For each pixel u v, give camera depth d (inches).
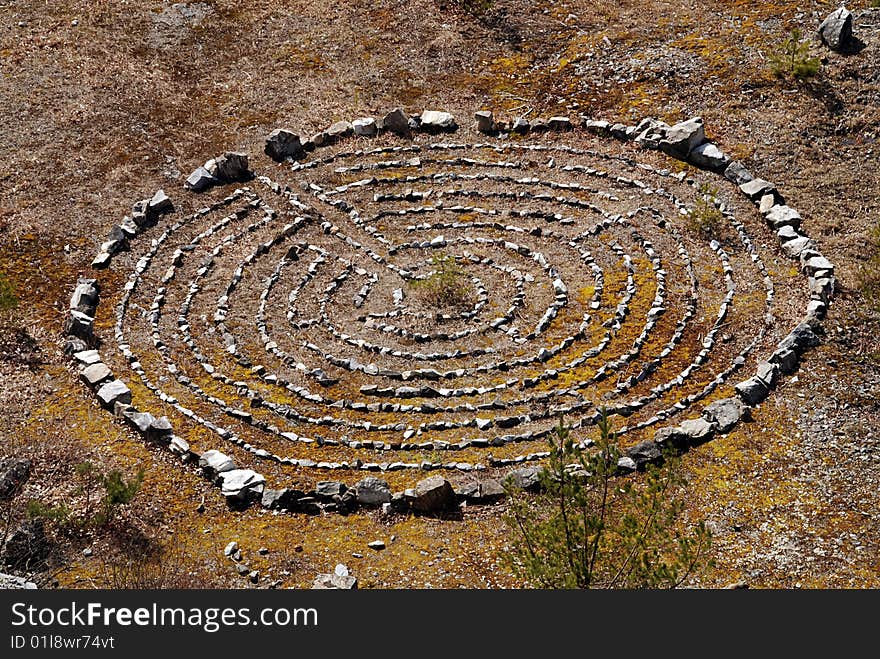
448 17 1302.9
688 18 1264.8
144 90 1182.3
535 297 917.8
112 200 1032.8
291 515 703.1
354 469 739.4
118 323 887.7
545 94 1190.9
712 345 839.7
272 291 930.7
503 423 774.5
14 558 648.4
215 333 880.3
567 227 1000.9
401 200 1055.0
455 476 726.5
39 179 1053.2
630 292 904.3
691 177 1045.8
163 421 765.3
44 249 970.7
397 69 1234.0
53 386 814.5
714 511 687.1
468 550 666.2
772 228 970.7
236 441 764.6
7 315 885.2
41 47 1234.0
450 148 1124.5
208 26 1290.6
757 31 1217.4
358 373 835.4
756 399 778.2
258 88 1199.6
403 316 900.6
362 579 645.3
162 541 676.7
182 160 1092.5
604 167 1076.5
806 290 887.7
